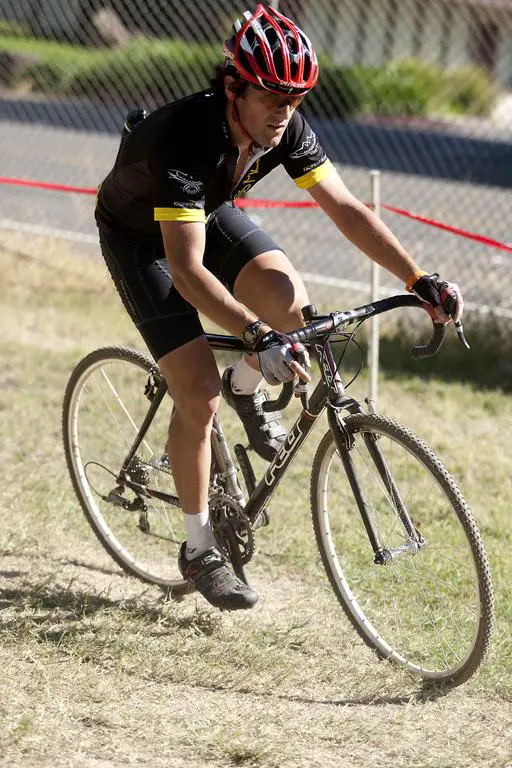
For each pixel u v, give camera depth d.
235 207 12.64
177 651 11.69
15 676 10.88
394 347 25.61
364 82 76.75
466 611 12.58
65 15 51.44
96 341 25.22
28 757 9.36
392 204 45.28
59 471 17.41
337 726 10.28
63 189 23.48
